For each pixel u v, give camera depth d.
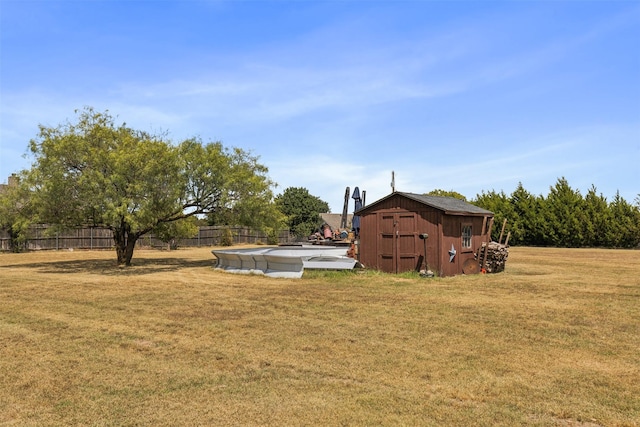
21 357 7.19
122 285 15.88
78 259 28.70
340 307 11.13
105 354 7.33
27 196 22.12
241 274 19.48
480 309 10.77
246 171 24.17
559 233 43.44
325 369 6.47
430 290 13.89
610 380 6.01
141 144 21.67
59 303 12.15
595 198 42.97
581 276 17.86
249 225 23.80
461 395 5.51
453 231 18.23
